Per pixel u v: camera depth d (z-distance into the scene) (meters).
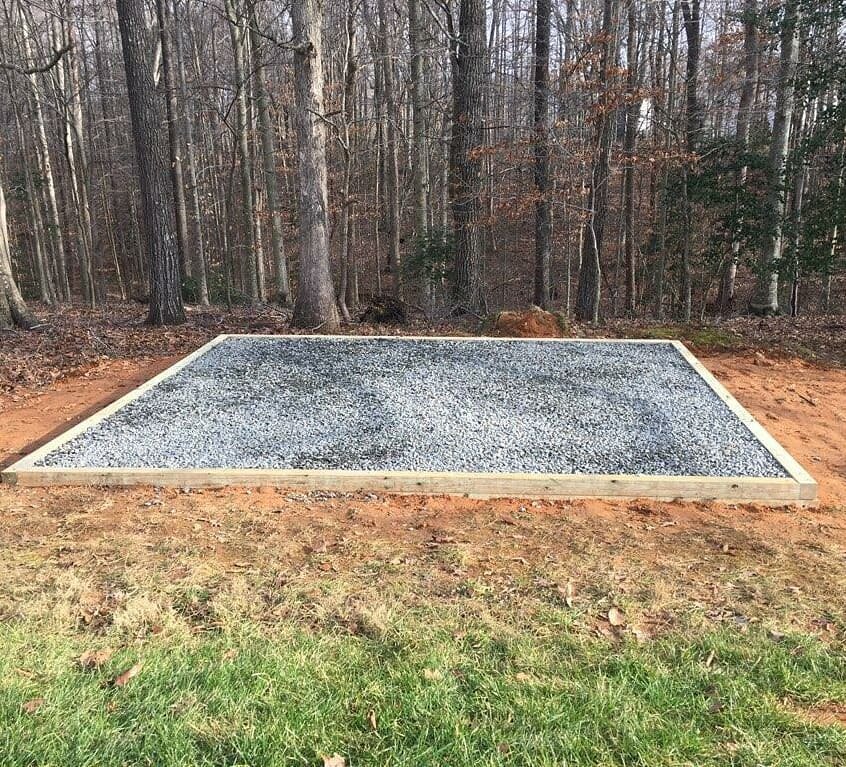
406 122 18.92
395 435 5.23
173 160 15.66
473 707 2.31
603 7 13.02
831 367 8.15
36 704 2.28
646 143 14.56
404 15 17.45
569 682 2.46
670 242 13.83
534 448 5.00
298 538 3.77
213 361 7.24
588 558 3.55
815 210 10.84
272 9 19.45
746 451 4.97
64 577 3.22
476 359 7.29
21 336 9.66
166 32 14.73
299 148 9.59
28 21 15.20
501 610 3.00
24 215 23.88
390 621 2.87
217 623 2.87
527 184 15.01
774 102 14.23
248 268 16.72
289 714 2.26
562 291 19.20
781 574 3.38
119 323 11.09
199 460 4.78
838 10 9.70
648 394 6.19
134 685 2.40
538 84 11.68
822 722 2.27
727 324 10.59
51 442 5.10
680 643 2.74
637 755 2.10
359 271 21.52
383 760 2.07
